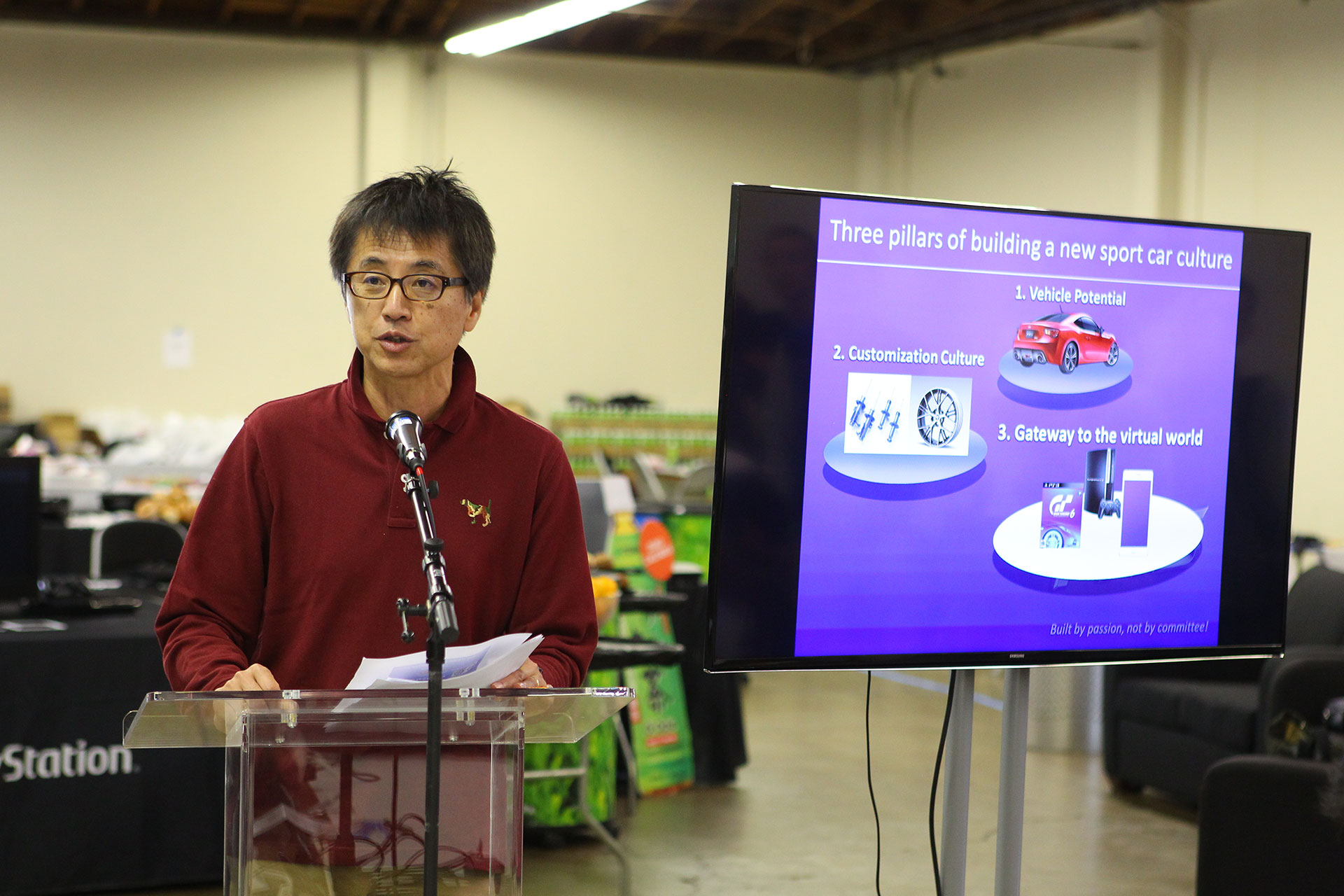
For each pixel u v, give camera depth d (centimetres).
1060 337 219
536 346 1073
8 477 393
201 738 156
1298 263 233
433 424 179
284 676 178
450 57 1041
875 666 212
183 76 978
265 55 995
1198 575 229
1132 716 499
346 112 1013
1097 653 224
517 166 1063
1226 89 769
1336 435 685
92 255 964
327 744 147
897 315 210
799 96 1131
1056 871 411
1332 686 397
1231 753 438
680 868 407
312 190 1009
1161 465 227
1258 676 492
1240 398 231
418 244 167
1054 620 221
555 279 1077
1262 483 233
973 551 216
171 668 173
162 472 795
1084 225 220
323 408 182
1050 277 218
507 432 186
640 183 1095
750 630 205
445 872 149
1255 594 234
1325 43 700
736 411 202
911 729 616
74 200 959
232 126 991
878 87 1119
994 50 976
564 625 185
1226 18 769
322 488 178
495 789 149
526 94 1063
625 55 1070
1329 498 688
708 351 1118
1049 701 581
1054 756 573
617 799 485
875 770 536
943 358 213
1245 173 753
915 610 213
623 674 489
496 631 186
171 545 503
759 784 512
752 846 432
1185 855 429
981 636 217
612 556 519
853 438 209
